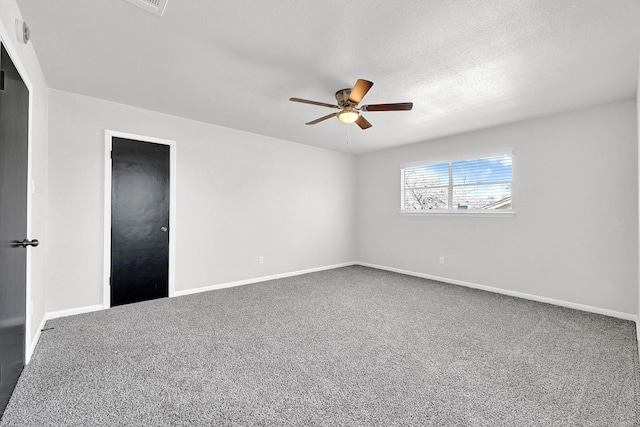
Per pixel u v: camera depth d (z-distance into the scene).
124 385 1.80
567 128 3.46
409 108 2.66
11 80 1.67
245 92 3.01
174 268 3.75
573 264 3.42
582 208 3.36
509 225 3.93
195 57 2.34
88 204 3.16
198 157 3.96
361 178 6.04
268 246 4.75
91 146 3.17
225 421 1.50
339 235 5.83
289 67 2.47
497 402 1.67
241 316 3.04
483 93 2.96
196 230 3.95
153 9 1.77
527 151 3.77
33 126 2.23
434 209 4.82
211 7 1.75
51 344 2.35
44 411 1.56
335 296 3.80
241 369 2.01
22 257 1.91
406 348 2.34
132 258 3.45
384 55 2.28
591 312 3.26
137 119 3.46
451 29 1.95
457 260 4.48
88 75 2.66
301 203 5.21
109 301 3.29
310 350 2.30
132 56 2.33
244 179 4.45
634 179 3.04
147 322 2.85
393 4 1.71
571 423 1.50
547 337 2.57
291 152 5.05
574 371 2.01
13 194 1.71
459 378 1.92
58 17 1.84
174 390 1.76
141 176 3.51
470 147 4.33
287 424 1.49
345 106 2.82
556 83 2.72
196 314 3.09
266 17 1.85
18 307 1.82
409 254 5.15
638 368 2.05
